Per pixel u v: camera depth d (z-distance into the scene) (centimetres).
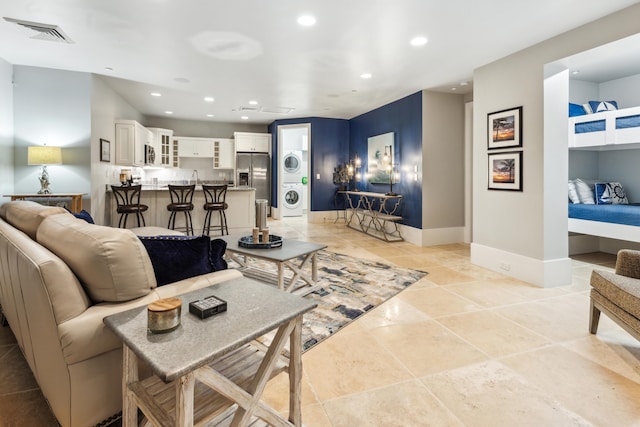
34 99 432
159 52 377
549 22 294
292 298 133
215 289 142
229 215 595
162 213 559
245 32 323
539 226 338
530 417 153
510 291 323
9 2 270
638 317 187
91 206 457
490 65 393
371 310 276
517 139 358
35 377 166
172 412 103
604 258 459
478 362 199
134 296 135
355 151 778
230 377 122
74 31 323
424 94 530
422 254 479
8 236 172
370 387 175
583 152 482
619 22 273
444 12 281
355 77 462
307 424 147
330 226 738
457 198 561
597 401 164
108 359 128
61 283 120
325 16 292
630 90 445
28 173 436
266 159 880
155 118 809
